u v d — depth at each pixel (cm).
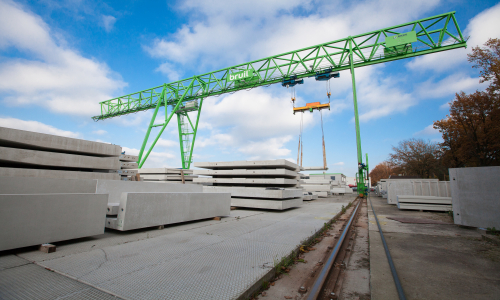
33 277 305
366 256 478
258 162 1241
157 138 3762
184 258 391
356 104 2856
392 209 1421
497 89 1745
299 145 4125
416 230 740
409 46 2677
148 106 4234
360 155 2764
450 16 2478
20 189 559
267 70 3312
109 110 4744
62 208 461
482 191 702
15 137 672
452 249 516
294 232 624
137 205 590
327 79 3077
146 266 350
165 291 269
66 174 787
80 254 406
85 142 841
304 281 331
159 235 572
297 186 1490
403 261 434
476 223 714
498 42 1686
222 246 471
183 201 724
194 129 4209
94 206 520
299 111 3497
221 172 1322
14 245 390
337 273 373
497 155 2038
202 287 279
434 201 1255
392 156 4216
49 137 748
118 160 946
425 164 3712
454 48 2508
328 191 2855
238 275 316
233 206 1198
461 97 2153
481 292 304
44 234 429
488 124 1970
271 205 1104
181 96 3900
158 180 2070
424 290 311
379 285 329
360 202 2011
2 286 277
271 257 400
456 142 2414
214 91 3628
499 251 496
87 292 266
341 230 721
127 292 265
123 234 573
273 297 281
